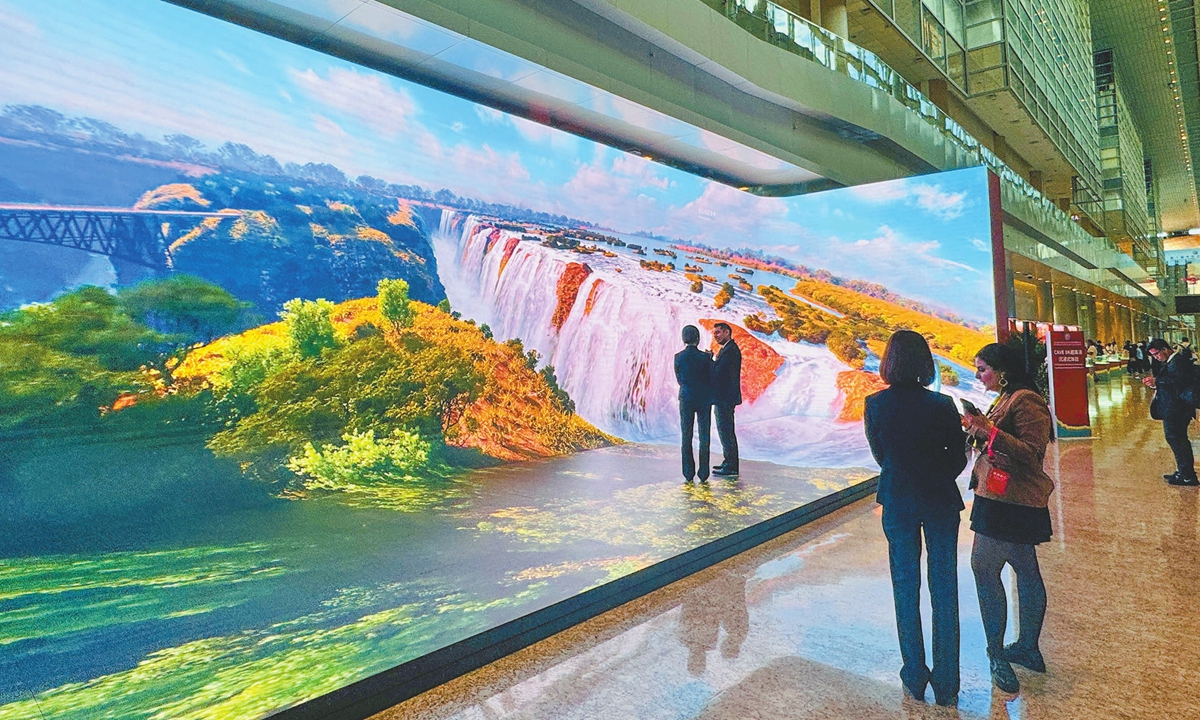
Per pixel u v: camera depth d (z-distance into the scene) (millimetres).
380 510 5500
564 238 8977
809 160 11133
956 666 2701
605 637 3434
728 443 7086
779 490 6320
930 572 2764
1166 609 3658
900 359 2891
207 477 5422
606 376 9516
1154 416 7141
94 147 4914
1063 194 35375
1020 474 2877
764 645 3287
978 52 20125
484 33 6422
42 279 4660
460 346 7605
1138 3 36250
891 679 2930
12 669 2885
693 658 3162
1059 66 28453
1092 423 12586
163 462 5207
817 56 10672
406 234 7164
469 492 6188
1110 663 3045
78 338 4832
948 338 10430
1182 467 6895
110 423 4977
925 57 17047
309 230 6293
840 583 4152
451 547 4566
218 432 5598
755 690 2840
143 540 4590
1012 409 2918
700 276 11242
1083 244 24016
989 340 10070
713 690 2848
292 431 6078
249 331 5855
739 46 9188
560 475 7000
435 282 7410
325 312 6406
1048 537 2863
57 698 2652
